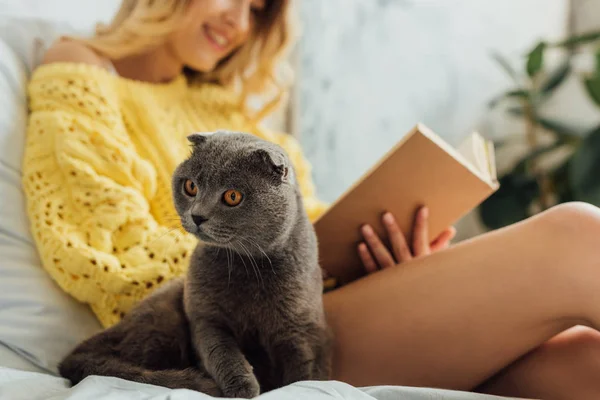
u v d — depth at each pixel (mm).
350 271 1293
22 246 1105
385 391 784
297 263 950
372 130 2223
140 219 1137
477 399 787
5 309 1035
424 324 1057
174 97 1520
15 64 1279
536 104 2305
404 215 1169
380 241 1208
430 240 1292
